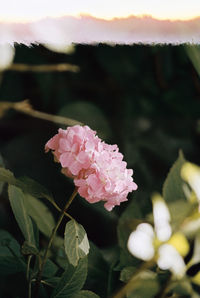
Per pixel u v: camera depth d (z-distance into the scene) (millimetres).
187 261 1240
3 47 1930
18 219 1108
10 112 2426
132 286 1078
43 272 1129
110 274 1163
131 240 1100
